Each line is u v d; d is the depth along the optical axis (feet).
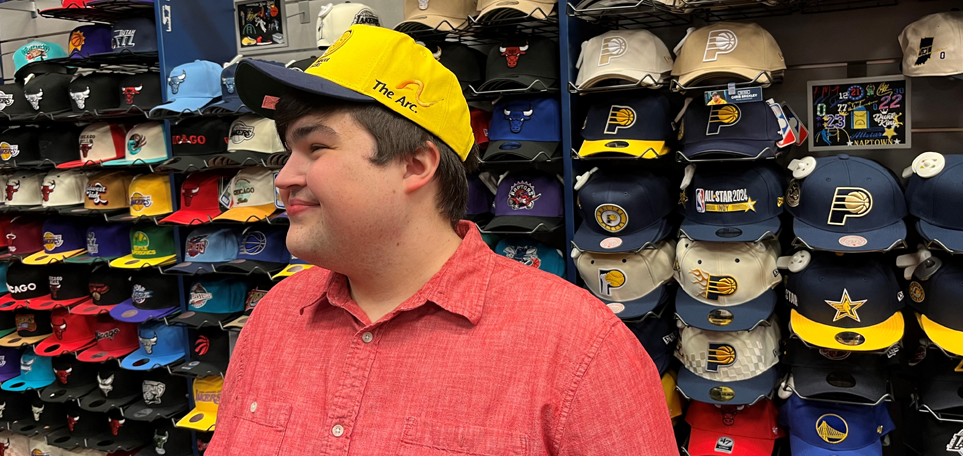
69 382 10.14
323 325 2.85
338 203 2.45
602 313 2.57
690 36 6.80
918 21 6.47
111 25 9.74
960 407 6.21
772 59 6.54
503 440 2.34
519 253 7.89
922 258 6.33
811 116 7.54
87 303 9.89
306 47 9.73
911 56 6.48
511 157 7.29
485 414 2.39
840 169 6.40
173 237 9.52
